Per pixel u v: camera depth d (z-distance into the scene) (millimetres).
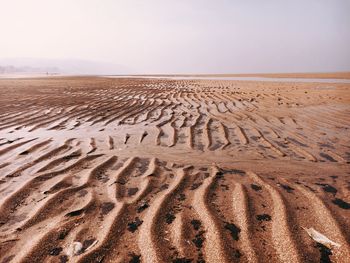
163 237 2213
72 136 5445
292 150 4551
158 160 4051
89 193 2982
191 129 6074
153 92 14750
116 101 10828
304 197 2871
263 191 3025
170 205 2721
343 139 5176
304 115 7559
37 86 18984
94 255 2014
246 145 4867
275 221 2418
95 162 3949
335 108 8578
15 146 4711
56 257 1997
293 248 2064
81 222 2434
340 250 2049
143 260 1965
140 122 6879
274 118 7215
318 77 36812
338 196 2906
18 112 8180
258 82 24750
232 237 2203
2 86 18547
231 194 2947
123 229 2324
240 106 9391
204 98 11812
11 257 1994
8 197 2871
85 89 16688
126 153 4379
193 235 2240
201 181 3309
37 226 2377
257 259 1961
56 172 3568
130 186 3174
